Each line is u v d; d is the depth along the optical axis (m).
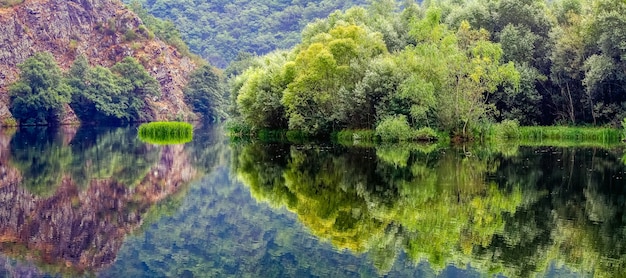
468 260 20.50
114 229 27.02
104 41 178.12
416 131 64.06
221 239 24.98
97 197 35.34
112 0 189.12
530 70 74.12
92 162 53.50
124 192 37.44
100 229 26.98
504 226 24.45
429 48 62.06
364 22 91.44
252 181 40.38
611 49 66.69
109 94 158.50
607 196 30.17
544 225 24.45
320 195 32.62
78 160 55.09
